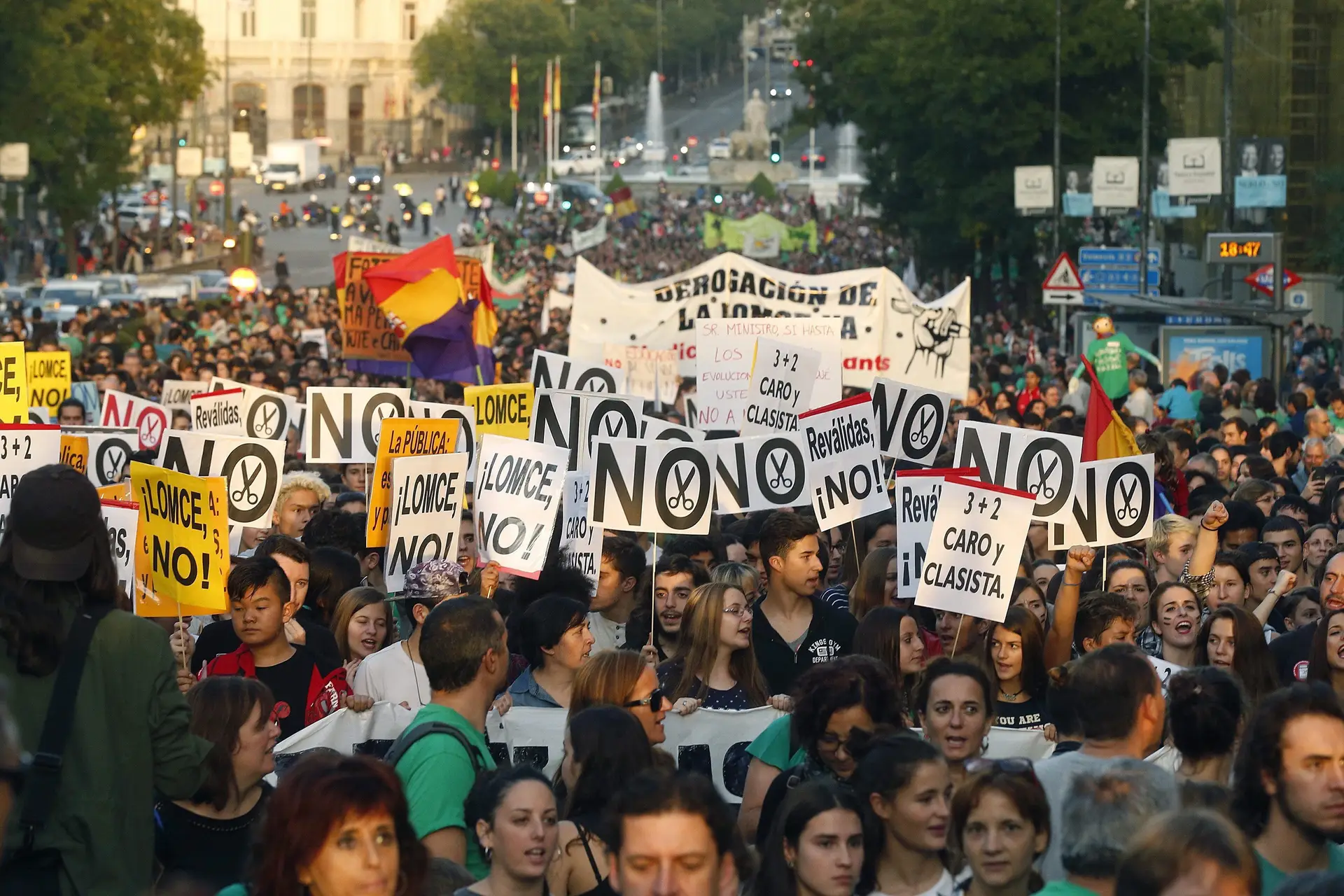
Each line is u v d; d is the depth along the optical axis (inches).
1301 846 299.9
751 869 293.9
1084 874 276.8
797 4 3376.0
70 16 3233.3
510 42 7268.7
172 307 2406.5
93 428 633.0
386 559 520.1
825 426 592.7
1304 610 532.7
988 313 3006.9
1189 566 573.0
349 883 253.8
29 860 312.3
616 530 557.6
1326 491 725.3
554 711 431.2
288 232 5438.0
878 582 526.9
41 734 314.7
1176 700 348.2
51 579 315.6
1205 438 961.5
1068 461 564.4
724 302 1032.2
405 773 332.8
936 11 2807.6
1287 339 1914.4
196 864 354.6
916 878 325.1
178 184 6200.8
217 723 352.8
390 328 1040.2
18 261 3946.9
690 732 440.8
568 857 331.0
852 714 362.9
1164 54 2743.6
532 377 764.0
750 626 450.0
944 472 511.2
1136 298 1955.0
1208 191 2128.4
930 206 2945.4
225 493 446.6
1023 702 454.0
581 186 5984.3
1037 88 2785.4
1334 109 2539.4
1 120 3117.6
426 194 6692.9
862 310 1002.1
